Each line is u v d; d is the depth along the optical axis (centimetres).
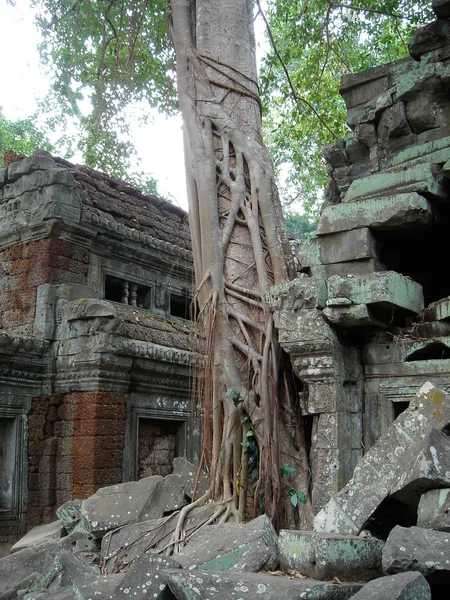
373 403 467
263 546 365
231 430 511
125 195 1080
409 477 342
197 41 642
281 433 509
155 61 1146
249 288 557
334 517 380
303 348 462
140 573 325
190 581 304
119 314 870
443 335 450
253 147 599
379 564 332
